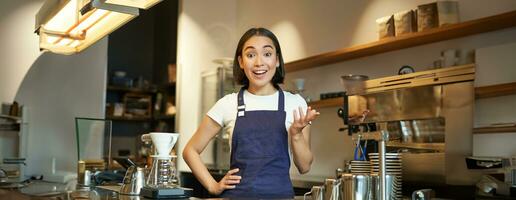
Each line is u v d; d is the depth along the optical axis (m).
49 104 3.76
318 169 3.82
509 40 2.59
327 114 3.77
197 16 4.75
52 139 3.74
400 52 3.21
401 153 2.52
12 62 3.66
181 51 4.63
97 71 3.97
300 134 1.67
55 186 2.58
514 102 2.53
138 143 5.49
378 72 3.37
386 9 3.30
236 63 1.88
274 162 1.73
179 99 4.59
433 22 2.76
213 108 1.90
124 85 5.48
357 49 3.23
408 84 2.59
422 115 2.54
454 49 2.80
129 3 2.23
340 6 3.72
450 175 2.34
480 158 2.17
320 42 3.90
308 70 4.03
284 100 1.83
